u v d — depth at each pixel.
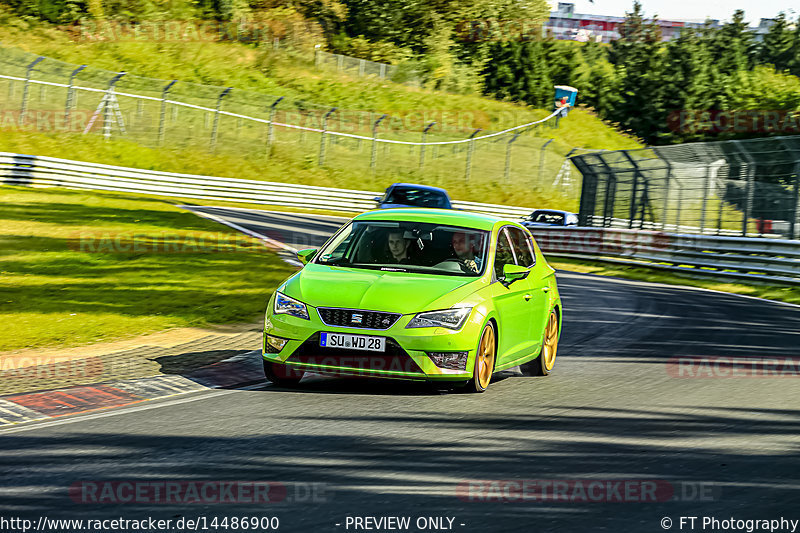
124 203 106.44
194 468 19.66
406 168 178.50
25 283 51.31
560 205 182.25
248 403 26.48
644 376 32.84
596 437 23.22
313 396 27.62
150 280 54.84
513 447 21.95
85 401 26.53
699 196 95.38
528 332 31.92
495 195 178.75
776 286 78.31
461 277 29.38
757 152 86.62
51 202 97.75
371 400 27.17
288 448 21.42
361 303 27.41
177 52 198.50
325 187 160.00
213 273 59.31
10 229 72.88
